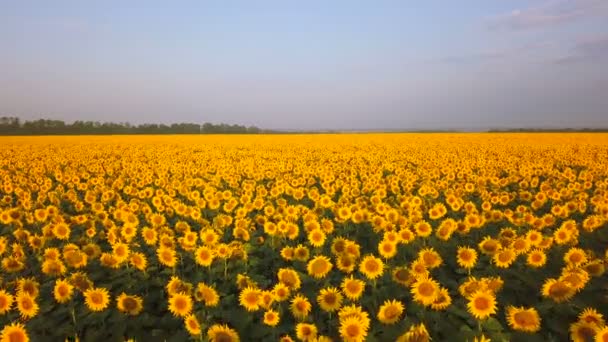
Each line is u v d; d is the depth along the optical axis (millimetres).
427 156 34812
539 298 7699
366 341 5977
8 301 6906
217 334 5941
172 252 9172
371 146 49406
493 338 5965
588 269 7734
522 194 16750
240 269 9406
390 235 9367
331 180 21312
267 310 7113
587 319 6016
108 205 16953
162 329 7242
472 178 21688
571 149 40750
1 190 20438
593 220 10820
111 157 36438
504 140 58219
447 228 10359
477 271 8820
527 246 8883
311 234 10141
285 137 77938
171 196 18000
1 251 9398
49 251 9391
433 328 6352
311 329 6066
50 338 6887
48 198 18469
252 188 19469
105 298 7270
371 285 8000
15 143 58406
